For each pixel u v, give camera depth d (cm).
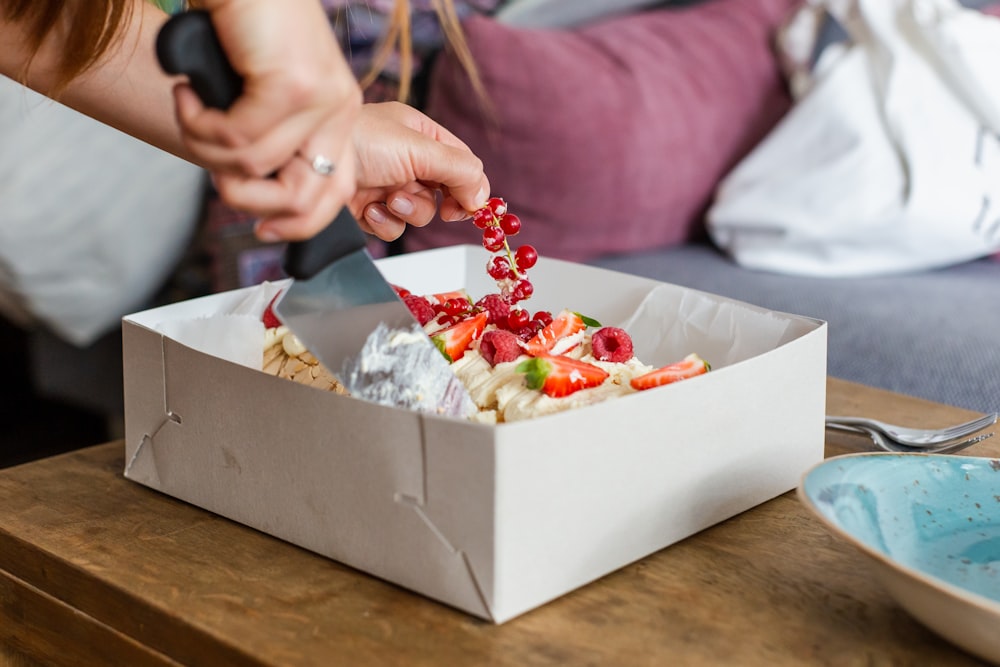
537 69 200
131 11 82
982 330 166
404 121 104
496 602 67
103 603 76
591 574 73
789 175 200
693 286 192
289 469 78
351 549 75
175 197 185
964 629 61
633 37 221
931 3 202
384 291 75
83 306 184
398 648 66
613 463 72
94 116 89
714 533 81
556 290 118
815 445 90
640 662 64
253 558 78
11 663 87
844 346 171
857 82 202
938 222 188
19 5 78
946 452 97
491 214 100
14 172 172
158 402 88
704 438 79
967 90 193
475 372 88
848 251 194
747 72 227
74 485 93
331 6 195
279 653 65
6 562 84
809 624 69
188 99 56
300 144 57
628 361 92
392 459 71
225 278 193
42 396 212
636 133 205
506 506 66
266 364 95
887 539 72
